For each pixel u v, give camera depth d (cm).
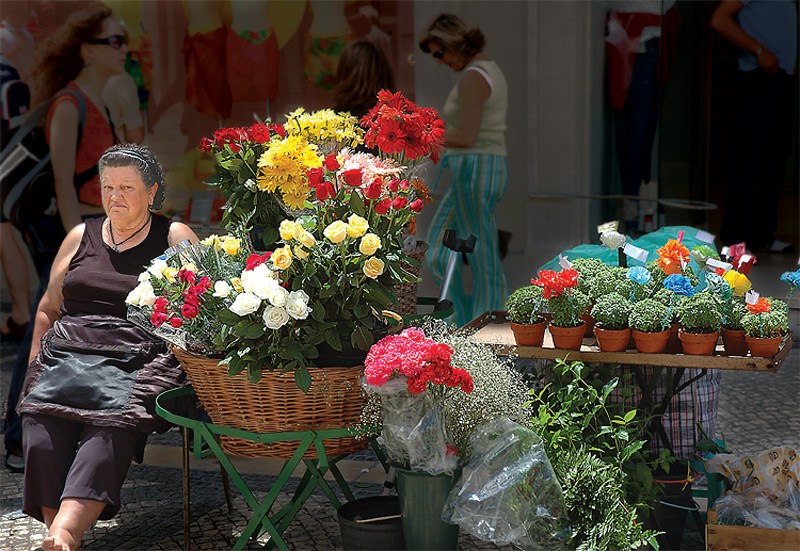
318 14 838
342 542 401
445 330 390
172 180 820
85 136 631
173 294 371
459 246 493
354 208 370
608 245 425
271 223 412
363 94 626
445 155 706
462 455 364
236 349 367
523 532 353
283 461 527
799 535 362
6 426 526
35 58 689
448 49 700
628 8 859
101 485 390
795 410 577
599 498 370
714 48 955
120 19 775
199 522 450
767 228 991
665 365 386
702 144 917
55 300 453
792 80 955
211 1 819
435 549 366
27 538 438
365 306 371
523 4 859
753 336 379
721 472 395
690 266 414
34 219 631
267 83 838
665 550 404
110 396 404
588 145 873
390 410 354
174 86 823
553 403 404
